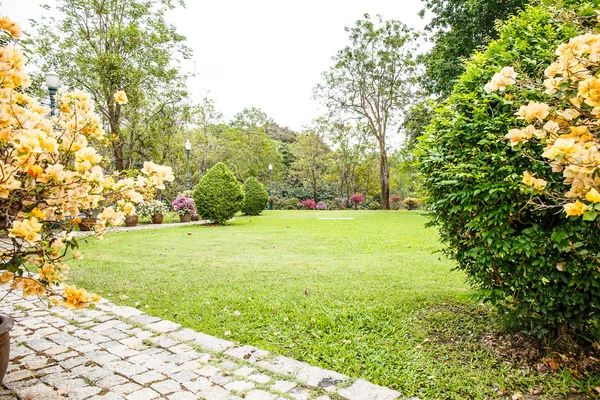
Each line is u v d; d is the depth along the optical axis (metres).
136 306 3.74
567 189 2.23
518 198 2.38
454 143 2.85
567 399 2.02
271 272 5.11
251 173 29.12
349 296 3.91
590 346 2.55
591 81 1.42
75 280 4.71
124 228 11.17
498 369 2.35
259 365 2.43
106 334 2.98
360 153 28.27
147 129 15.12
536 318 2.53
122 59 13.29
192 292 4.18
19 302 3.80
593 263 2.16
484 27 12.59
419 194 3.48
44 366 2.41
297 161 31.64
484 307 3.47
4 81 1.88
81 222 2.14
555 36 2.62
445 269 5.22
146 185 2.60
